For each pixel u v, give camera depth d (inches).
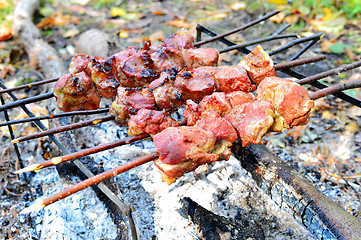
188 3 43.0
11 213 21.5
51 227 18.0
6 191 22.9
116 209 17.6
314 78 16.6
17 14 36.0
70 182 18.8
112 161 20.8
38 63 32.9
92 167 18.7
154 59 17.3
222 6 42.0
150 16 40.6
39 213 19.6
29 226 20.5
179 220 18.1
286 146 25.0
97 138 22.6
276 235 17.7
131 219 13.7
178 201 18.7
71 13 41.8
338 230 15.4
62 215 18.2
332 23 36.9
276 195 18.3
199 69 16.9
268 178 18.4
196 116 15.4
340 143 25.0
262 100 15.4
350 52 32.7
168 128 14.4
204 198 18.8
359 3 38.1
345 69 16.7
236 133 15.0
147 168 20.3
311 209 16.5
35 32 34.3
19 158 22.7
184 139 13.9
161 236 17.8
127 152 21.1
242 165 19.6
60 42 36.7
